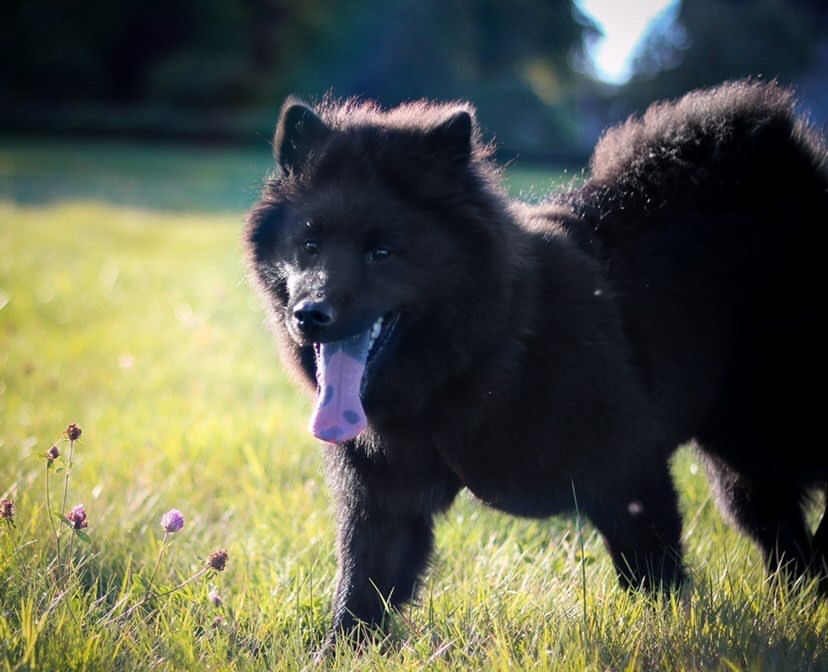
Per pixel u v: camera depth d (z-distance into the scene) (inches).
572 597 207.3
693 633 179.3
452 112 203.5
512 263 197.2
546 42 2797.7
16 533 221.9
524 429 196.5
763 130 232.4
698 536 250.4
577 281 206.8
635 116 251.6
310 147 210.7
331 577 228.2
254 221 213.2
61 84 2423.7
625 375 205.0
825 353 221.3
